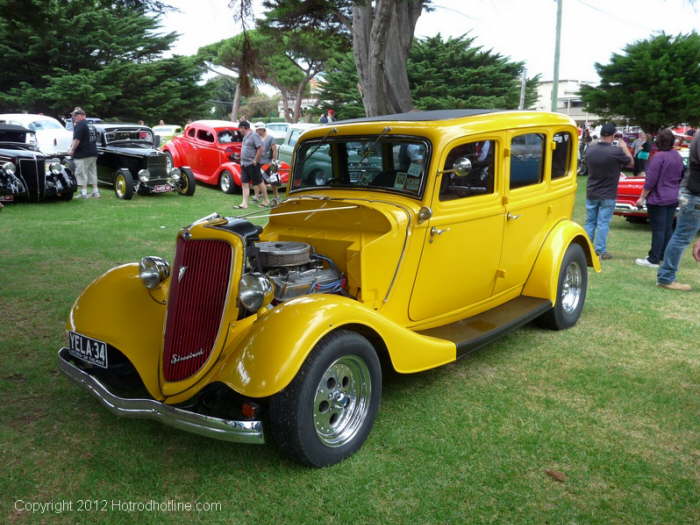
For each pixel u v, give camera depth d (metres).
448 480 3.00
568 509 2.78
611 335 5.17
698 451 3.29
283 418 2.88
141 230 9.27
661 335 5.16
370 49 8.62
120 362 3.58
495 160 4.29
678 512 2.76
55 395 3.85
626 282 6.89
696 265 7.79
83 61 35.12
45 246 7.96
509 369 4.42
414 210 3.76
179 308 3.15
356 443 3.21
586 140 20.25
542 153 4.86
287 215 4.18
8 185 10.84
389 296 3.74
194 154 15.28
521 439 3.39
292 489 2.91
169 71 38.41
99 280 3.74
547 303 4.84
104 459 3.15
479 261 4.30
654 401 3.90
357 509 2.76
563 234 5.07
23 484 2.92
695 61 23.61
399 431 3.48
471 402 3.87
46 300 5.69
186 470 3.07
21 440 3.31
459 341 3.88
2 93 32.91
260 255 3.52
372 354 3.22
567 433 3.47
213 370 2.99
